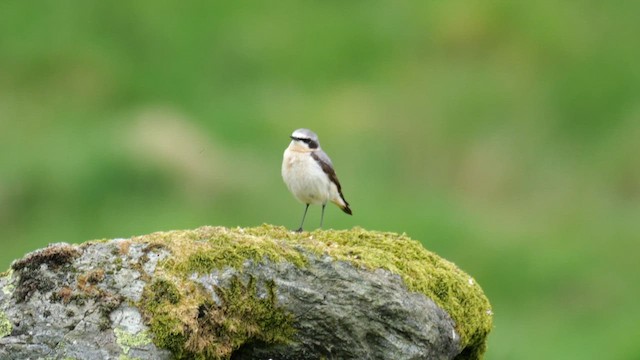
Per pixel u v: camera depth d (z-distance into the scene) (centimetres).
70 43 2309
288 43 2369
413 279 762
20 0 2408
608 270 1723
